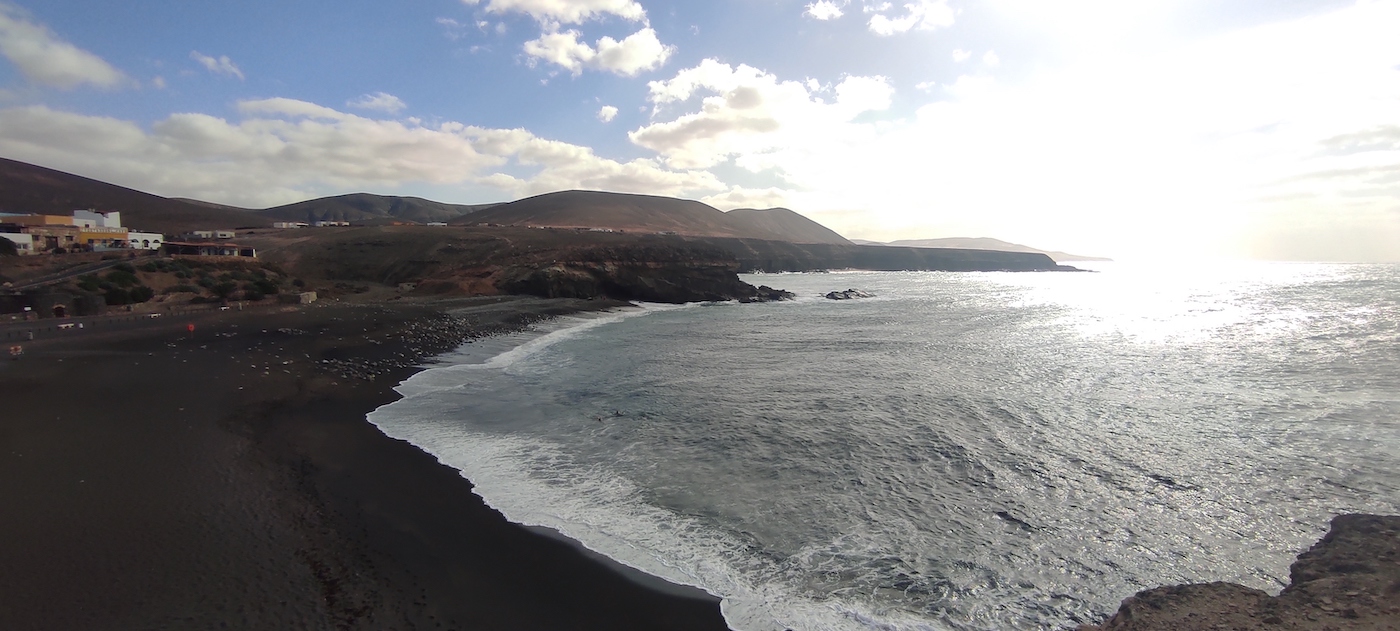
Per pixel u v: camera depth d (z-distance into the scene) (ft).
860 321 158.81
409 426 57.36
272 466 43.98
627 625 27.12
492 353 100.68
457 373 83.35
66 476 40.09
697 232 599.57
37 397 58.54
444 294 208.95
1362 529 33.32
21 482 38.88
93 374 68.08
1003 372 84.43
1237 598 27.17
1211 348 103.96
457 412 62.90
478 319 139.54
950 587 29.91
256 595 27.63
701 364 92.12
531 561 32.32
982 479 43.83
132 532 32.83
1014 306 206.08
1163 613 26.23
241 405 59.36
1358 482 41.70
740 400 68.59
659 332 134.00
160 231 335.67
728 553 33.53
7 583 27.45
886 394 71.00
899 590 29.76
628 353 102.94
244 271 169.78
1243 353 97.45
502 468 46.55
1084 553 32.96
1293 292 256.52
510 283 214.48
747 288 250.37
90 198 381.60
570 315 165.78
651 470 46.34
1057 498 40.29
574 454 50.06
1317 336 115.75
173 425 51.78
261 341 93.40
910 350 106.63
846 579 30.81
